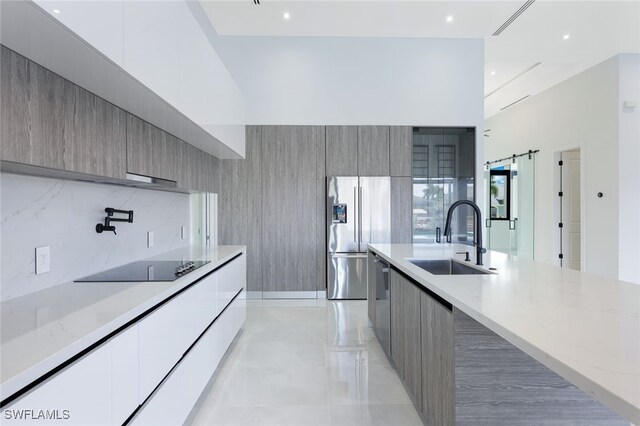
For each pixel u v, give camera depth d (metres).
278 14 4.29
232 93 3.33
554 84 6.41
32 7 0.90
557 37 4.76
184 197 3.57
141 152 2.00
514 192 7.70
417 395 2.01
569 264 6.41
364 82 5.00
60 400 0.94
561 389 1.51
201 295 2.13
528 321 1.07
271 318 4.03
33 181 1.54
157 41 1.62
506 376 1.50
